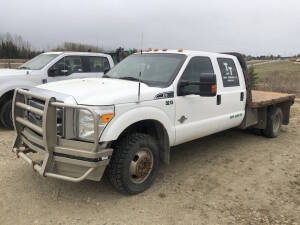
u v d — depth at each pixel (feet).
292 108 41.65
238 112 20.99
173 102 15.56
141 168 14.33
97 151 12.21
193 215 13.06
